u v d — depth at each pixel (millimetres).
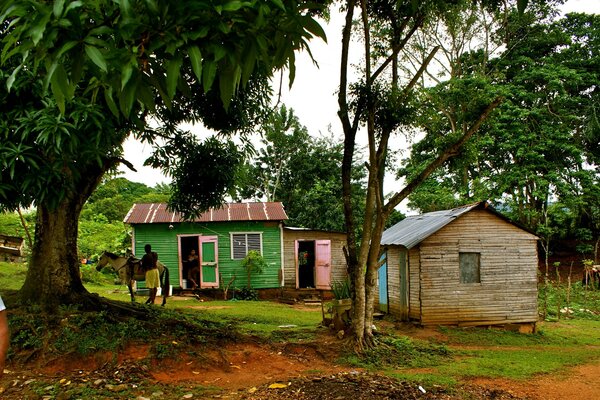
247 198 33531
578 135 27344
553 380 7855
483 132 24156
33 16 1769
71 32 1810
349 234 9602
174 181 11305
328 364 8461
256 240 20906
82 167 7293
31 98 6395
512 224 13289
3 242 21688
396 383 6707
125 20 1768
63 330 8156
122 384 6746
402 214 28281
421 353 9398
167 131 10594
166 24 1856
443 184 26078
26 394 6227
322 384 6504
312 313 15148
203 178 10844
